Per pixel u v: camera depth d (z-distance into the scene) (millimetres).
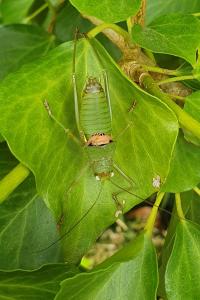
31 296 255
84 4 235
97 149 257
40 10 347
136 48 273
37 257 281
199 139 264
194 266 260
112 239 630
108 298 250
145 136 256
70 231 261
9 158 286
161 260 292
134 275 253
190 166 268
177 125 249
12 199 284
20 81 253
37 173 250
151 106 250
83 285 245
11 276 254
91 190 262
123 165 261
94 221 263
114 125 261
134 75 268
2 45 317
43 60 256
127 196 262
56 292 255
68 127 258
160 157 254
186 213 295
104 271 245
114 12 235
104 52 253
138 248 255
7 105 249
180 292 258
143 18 271
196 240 263
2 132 245
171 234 288
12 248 281
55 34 332
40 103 253
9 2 357
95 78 256
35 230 283
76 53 258
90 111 255
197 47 248
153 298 251
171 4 302
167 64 313
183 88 285
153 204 273
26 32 319
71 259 263
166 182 263
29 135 250
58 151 256
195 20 252
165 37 250
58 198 256
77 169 260
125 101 257
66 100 257
